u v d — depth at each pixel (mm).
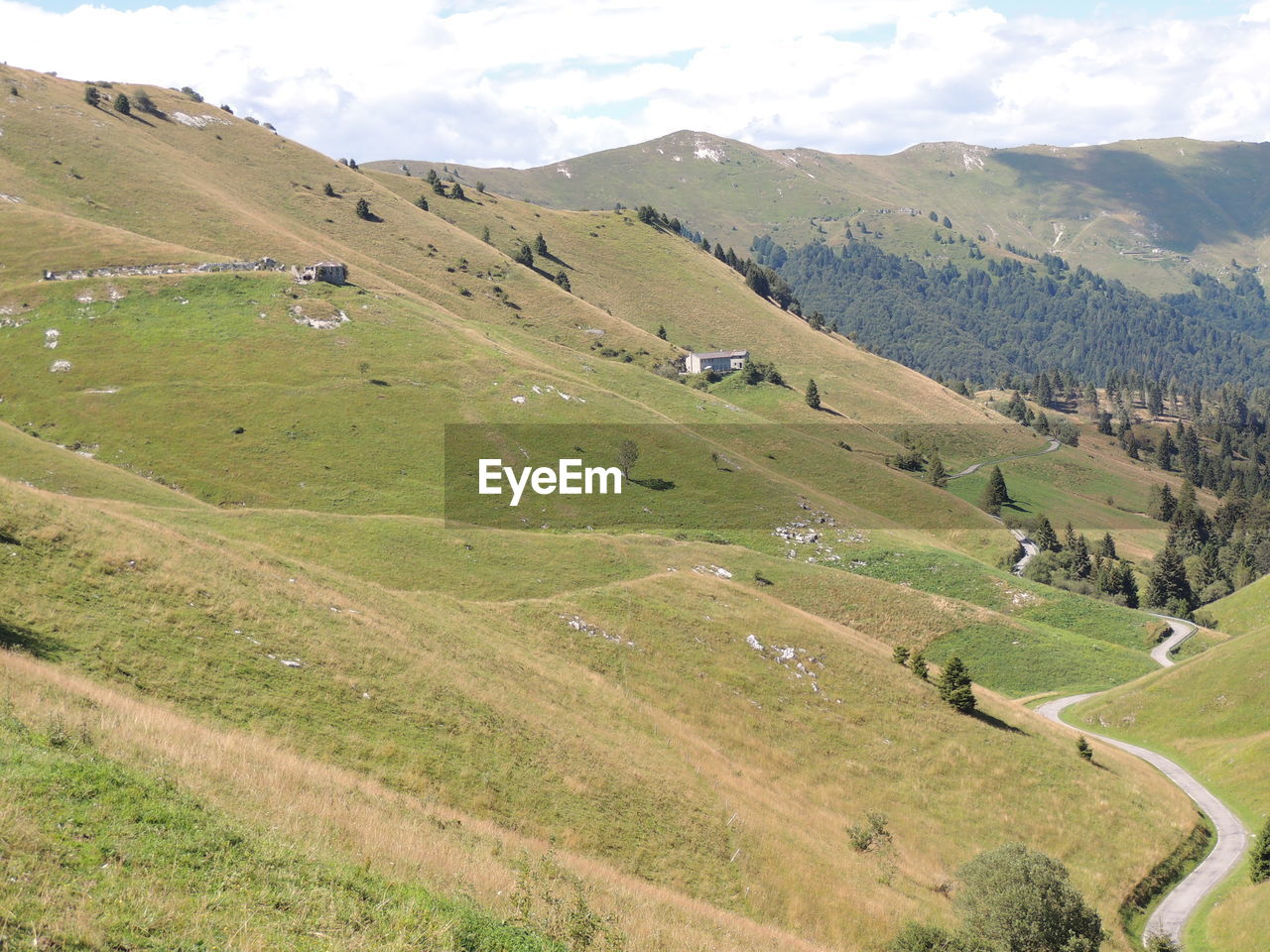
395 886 21891
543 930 23891
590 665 62281
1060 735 75812
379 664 44406
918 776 62750
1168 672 100250
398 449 124062
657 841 41031
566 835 38062
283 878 20094
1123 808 65750
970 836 57812
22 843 17625
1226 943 52281
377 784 34281
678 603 74375
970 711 71812
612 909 29578
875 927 41500
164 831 20266
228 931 17078
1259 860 58531
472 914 21703
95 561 41250
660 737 54000
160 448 113562
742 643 70875
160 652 36938
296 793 27766
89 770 21781
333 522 83625
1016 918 43094
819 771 59562
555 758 43531
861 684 70938
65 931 15234
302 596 48844
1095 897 55594
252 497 108938
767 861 43219
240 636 40938
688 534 126500
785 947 34531
